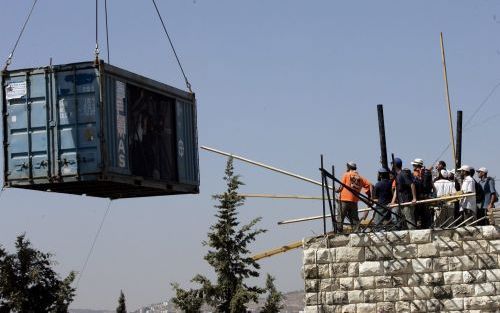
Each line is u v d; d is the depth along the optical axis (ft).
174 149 101.50
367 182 97.40
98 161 88.79
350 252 93.25
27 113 90.79
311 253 93.61
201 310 132.98
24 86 90.89
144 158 95.50
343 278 93.04
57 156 89.71
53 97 90.17
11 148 91.04
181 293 132.67
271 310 131.34
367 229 95.45
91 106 89.25
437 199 93.04
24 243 136.67
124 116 92.27
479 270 92.32
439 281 92.38
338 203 97.04
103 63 89.66
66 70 89.97
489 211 95.55
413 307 92.12
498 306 91.86
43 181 90.07
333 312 92.79
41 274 136.77
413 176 96.17
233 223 134.00
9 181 90.99
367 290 92.73
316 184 100.07
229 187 135.03
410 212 96.07
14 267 135.44
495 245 92.53
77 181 89.35
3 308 135.33
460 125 110.01
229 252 133.18
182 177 102.32
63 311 136.87
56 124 89.97
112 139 90.38
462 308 92.02
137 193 102.58
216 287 132.46
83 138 89.30
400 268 92.63
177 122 102.06
